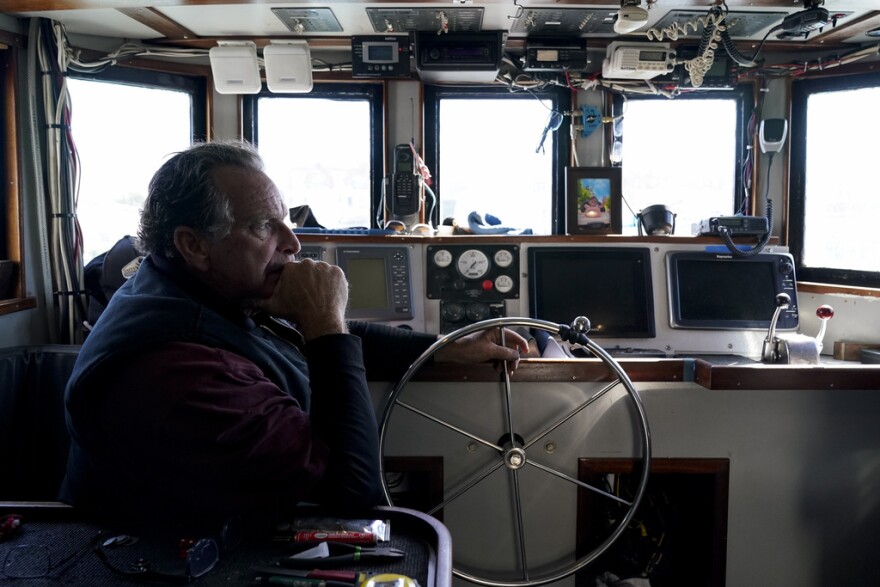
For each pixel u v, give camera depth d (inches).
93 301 111.5
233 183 39.4
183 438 34.2
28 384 75.5
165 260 41.7
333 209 135.6
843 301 116.6
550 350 80.6
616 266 100.5
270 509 35.2
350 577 29.7
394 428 58.9
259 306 42.3
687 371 58.6
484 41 118.1
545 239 100.2
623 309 99.7
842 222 123.3
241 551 33.0
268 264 41.7
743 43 123.4
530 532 60.5
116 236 125.8
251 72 122.4
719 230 100.0
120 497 39.0
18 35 108.7
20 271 109.5
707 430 59.6
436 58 118.6
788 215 128.8
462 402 58.5
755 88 127.1
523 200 134.6
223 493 34.9
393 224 113.0
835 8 103.2
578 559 60.6
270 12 108.6
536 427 58.7
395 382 57.5
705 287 100.3
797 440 59.7
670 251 100.8
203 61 130.3
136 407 34.9
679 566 68.6
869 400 59.2
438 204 134.5
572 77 126.6
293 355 47.7
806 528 60.9
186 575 29.9
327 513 36.7
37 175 112.0
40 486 75.4
